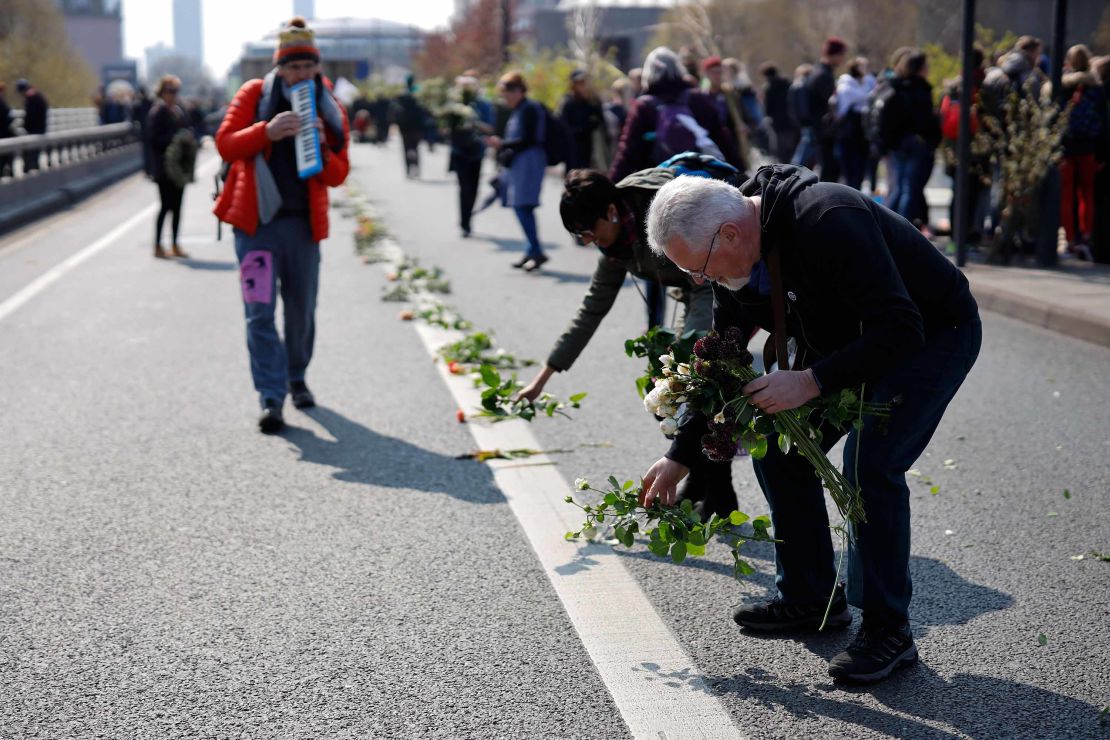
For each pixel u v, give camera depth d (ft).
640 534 14.73
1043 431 19.47
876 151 38.99
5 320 30.32
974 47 36.58
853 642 11.32
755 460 11.62
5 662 11.55
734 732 10.02
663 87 23.58
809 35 141.28
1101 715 10.23
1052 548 14.34
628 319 29.78
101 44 470.80
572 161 38.65
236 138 19.51
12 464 18.07
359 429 19.95
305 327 21.17
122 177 90.07
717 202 9.77
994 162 35.60
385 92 143.74
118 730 10.23
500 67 168.76
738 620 12.06
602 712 10.43
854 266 9.59
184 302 32.89
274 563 14.03
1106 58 35.04
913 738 9.89
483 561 14.02
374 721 10.32
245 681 11.09
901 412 10.50
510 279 36.81
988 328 28.02
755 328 11.44
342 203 62.90
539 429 19.74
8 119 63.36
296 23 19.95
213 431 19.90
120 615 12.61
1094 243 35.17
